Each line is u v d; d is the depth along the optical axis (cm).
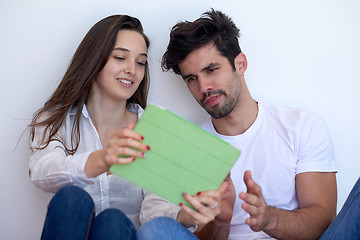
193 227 129
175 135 103
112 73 148
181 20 171
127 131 102
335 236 118
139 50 151
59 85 157
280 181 144
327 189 142
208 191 105
